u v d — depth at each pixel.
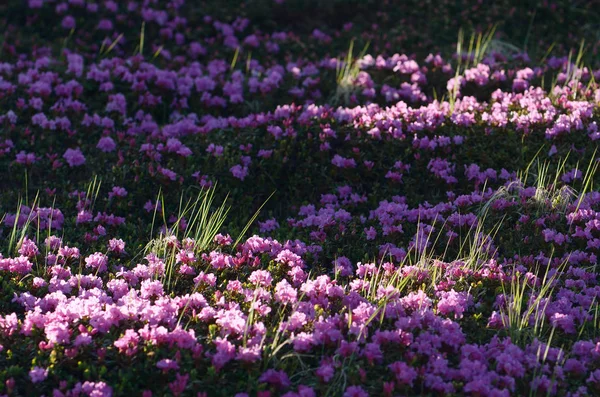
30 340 5.90
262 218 8.74
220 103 10.72
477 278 6.88
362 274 6.96
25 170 8.88
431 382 5.44
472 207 8.11
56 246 7.40
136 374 5.59
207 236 7.46
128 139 9.64
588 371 5.74
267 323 6.25
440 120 9.46
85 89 10.68
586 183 7.98
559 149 8.95
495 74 10.89
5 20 12.85
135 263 7.33
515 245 7.53
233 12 13.52
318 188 8.98
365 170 8.94
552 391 5.44
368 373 5.66
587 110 9.32
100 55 12.28
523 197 7.92
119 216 8.43
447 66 11.29
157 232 8.09
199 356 5.62
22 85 10.52
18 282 6.71
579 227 7.45
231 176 8.93
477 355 5.75
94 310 6.05
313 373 5.69
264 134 9.68
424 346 5.72
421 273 6.86
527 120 9.25
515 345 5.76
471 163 8.91
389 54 12.55
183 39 12.85
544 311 6.30
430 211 7.98
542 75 11.15
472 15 13.45
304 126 9.59
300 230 8.15
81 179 9.02
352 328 5.86
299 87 11.33
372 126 9.49
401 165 8.86
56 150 9.58
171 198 8.62
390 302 6.30
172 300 6.30
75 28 12.91
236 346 5.89
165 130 9.80
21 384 5.52
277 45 12.76
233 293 6.60
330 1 13.73
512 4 13.61
